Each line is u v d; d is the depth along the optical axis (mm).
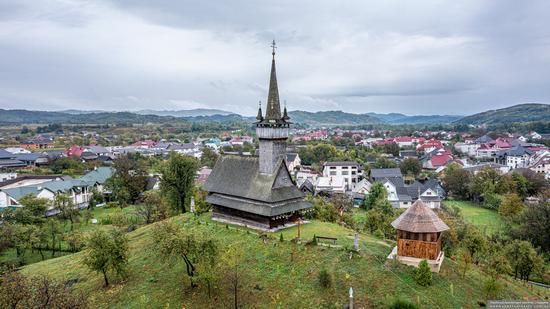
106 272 56938
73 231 90938
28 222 89125
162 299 48219
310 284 45562
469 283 45656
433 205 130875
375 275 45219
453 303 40969
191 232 49812
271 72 68062
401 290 42406
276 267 50062
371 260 48406
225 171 73000
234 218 68312
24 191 119438
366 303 41250
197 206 81250
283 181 66750
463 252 54156
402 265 46812
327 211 78812
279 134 66188
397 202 133250
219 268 48656
